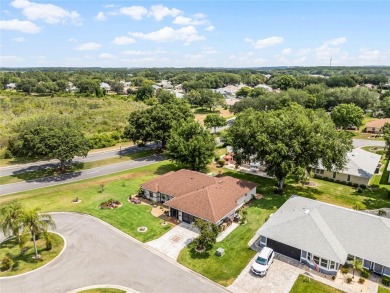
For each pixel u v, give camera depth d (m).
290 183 56.56
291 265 33.00
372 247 31.95
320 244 32.31
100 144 84.06
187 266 32.56
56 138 59.25
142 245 36.41
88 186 55.53
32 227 32.94
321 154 47.56
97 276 30.88
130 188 54.53
